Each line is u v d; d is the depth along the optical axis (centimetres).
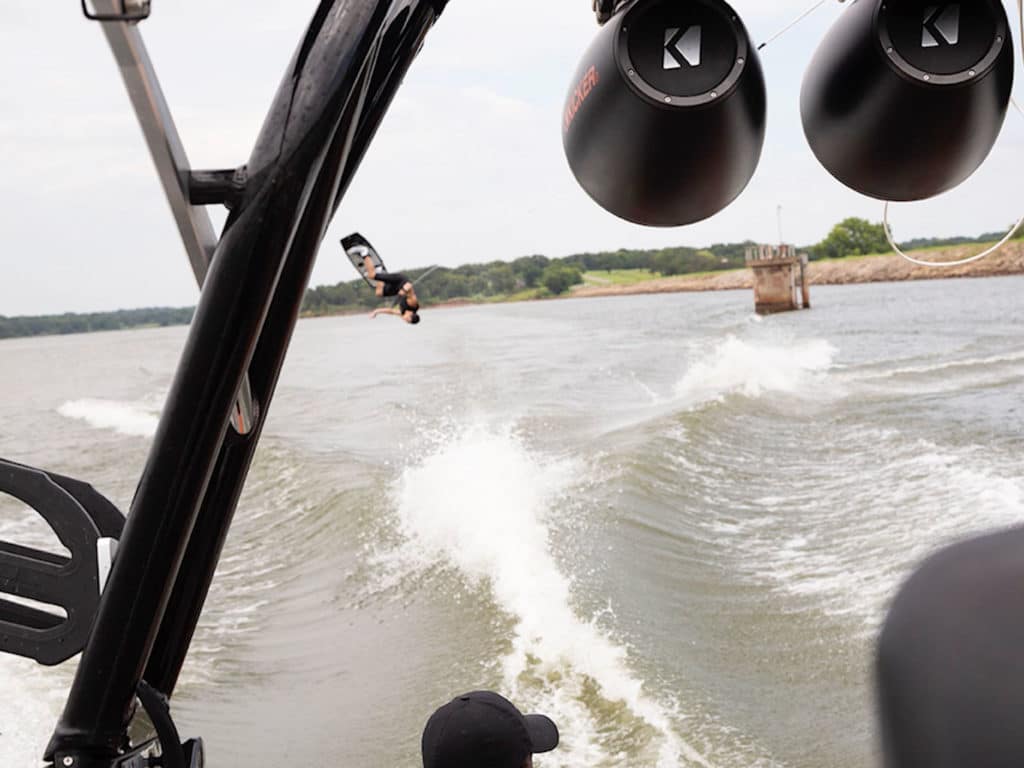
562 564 1241
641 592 1135
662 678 902
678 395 2867
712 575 1209
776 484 1692
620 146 180
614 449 1889
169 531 174
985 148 184
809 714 833
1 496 1716
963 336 4406
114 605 179
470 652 1005
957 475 1622
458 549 1334
